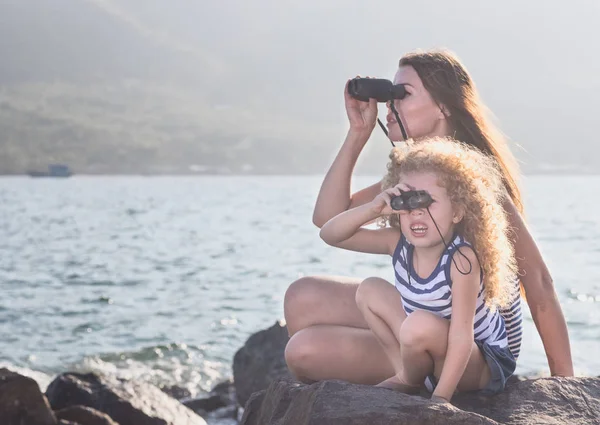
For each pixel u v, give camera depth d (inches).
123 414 281.7
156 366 519.2
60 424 227.9
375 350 135.2
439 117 147.9
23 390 223.8
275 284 905.5
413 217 121.8
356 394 114.8
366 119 153.9
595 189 4702.3
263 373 345.1
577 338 514.3
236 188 5802.2
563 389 126.8
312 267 1061.1
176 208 2834.6
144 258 1214.9
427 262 124.3
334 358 135.1
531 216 2048.5
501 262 122.5
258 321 674.8
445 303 122.6
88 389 288.0
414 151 125.6
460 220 122.7
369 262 1099.9
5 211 2642.7
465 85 147.9
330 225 132.7
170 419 284.8
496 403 123.3
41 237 1612.9
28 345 584.1
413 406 110.3
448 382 117.8
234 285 900.6
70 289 885.8
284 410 127.0
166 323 667.4
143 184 7485.2
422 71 147.6
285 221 2096.5
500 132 150.9
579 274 874.1
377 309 131.4
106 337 613.0
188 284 914.1
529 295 142.8
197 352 557.3
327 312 142.0
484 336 126.3
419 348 119.8
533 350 447.8
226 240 1514.5
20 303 782.5
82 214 2471.7
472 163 124.3
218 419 357.1
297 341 136.9
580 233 1477.6
